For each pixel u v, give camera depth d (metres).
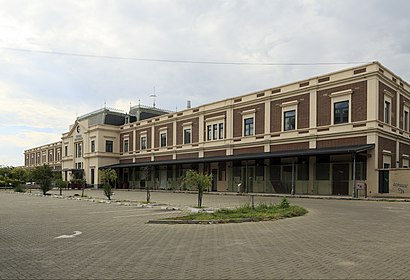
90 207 20.03
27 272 6.12
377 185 25.88
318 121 30.69
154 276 5.70
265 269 5.98
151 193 36.66
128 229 11.05
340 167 28.25
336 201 22.45
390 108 29.00
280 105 34.00
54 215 15.67
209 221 11.99
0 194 37.34
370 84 27.28
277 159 32.94
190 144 44.00
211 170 40.00
